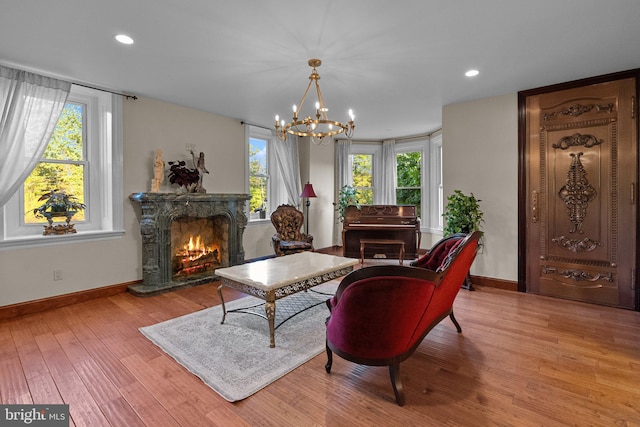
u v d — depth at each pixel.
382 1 1.98
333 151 6.52
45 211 3.18
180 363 2.17
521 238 3.73
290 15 2.13
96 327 2.76
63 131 3.42
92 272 3.48
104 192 3.69
